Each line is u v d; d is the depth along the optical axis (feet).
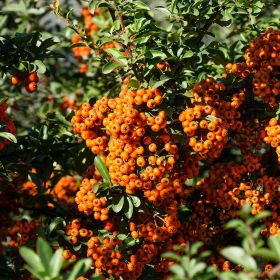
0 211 3.37
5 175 3.16
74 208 3.24
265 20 3.66
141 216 3.02
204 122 2.91
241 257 2.38
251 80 3.16
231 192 3.13
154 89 2.92
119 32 3.10
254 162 3.14
